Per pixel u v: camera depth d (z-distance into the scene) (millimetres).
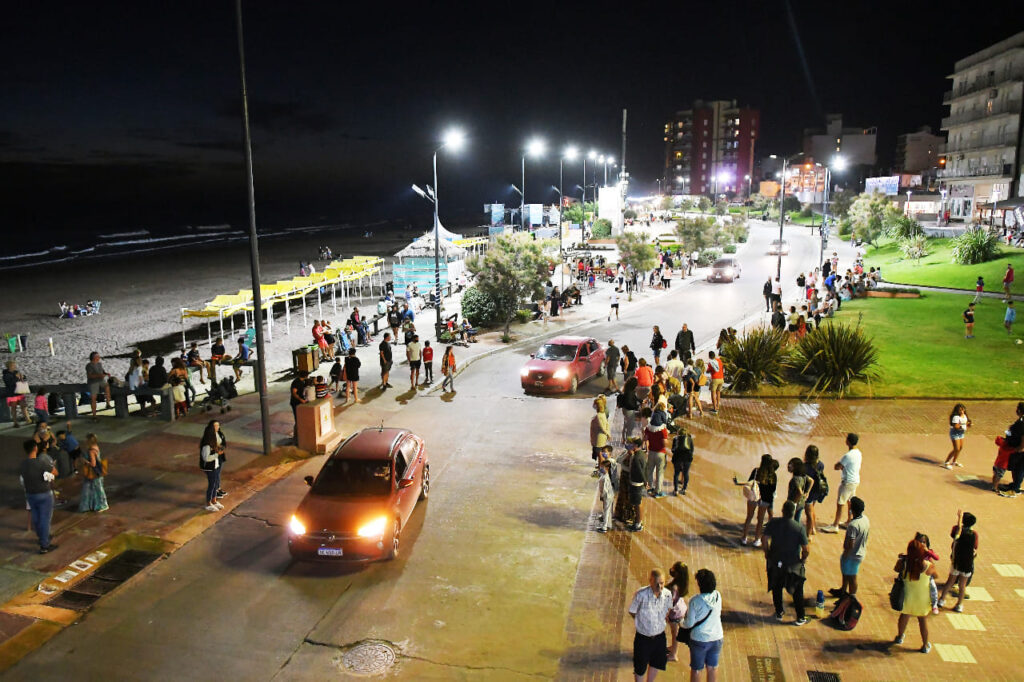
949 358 21109
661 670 7391
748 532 11000
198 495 12641
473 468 14164
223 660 8078
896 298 32594
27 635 8539
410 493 11359
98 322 39719
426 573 10016
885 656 7957
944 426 15875
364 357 24797
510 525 11531
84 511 11836
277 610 9086
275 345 30172
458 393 19969
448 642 8398
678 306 34875
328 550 9938
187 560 10398
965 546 8641
